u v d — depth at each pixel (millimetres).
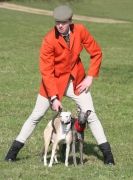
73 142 11227
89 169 11297
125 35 45500
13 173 10961
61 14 10844
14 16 54406
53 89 11172
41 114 11625
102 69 28203
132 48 38812
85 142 13883
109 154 11695
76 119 11156
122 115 17766
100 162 12000
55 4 72812
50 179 10617
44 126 15680
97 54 11492
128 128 15859
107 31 47406
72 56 11234
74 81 11383
